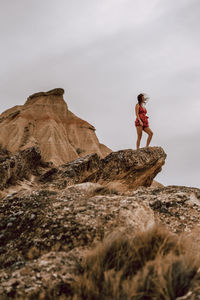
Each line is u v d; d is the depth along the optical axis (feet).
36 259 13.85
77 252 14.24
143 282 10.22
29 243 16.12
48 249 15.30
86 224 16.72
